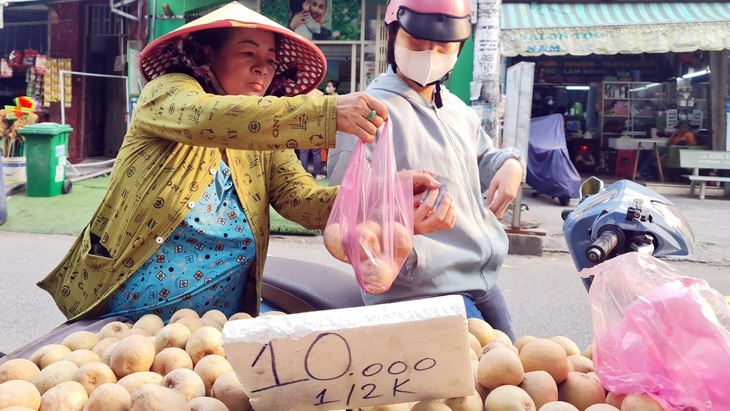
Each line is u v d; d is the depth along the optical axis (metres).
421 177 1.56
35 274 5.46
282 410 1.06
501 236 2.18
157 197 1.77
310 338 0.97
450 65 1.98
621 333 1.20
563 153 9.61
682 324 1.13
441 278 1.96
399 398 1.10
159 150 1.79
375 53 10.90
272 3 10.92
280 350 0.97
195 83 1.72
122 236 1.80
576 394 1.22
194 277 1.85
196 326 1.49
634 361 1.16
